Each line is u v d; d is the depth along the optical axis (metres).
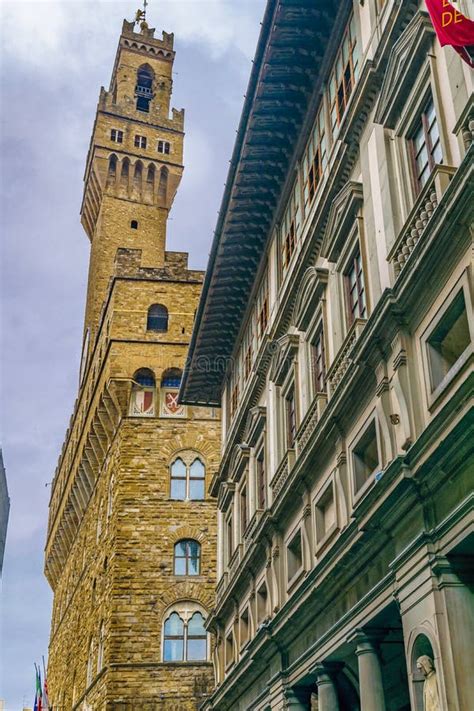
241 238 34.59
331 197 24.58
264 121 29.48
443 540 15.22
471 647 14.46
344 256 23.41
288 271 29.70
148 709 43.69
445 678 14.38
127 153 81.56
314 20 26.39
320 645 22.03
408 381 17.61
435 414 16.34
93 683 48.38
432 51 18.45
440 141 17.69
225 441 41.12
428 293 17.06
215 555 48.38
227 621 36.59
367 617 18.62
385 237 20.05
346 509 21.17
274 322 30.22
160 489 49.78
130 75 86.94
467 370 15.32
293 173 30.67
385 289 18.20
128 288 54.91
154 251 78.56
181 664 44.97
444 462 15.07
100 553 53.12
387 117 20.42
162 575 47.34
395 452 17.94
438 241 16.03
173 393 52.72
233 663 34.09
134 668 44.66
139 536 48.31
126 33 88.94
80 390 68.38
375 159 21.34
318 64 27.70
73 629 61.38
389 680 22.69
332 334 23.84
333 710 21.45
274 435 29.88
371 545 18.28
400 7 20.06
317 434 22.78
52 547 77.38
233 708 34.03
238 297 37.91
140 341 53.31
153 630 45.81
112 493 51.62
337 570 20.11
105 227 78.00
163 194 81.94
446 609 14.78
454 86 17.05
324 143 27.16
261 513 30.81
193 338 40.38
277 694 26.02
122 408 51.72
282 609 24.86
